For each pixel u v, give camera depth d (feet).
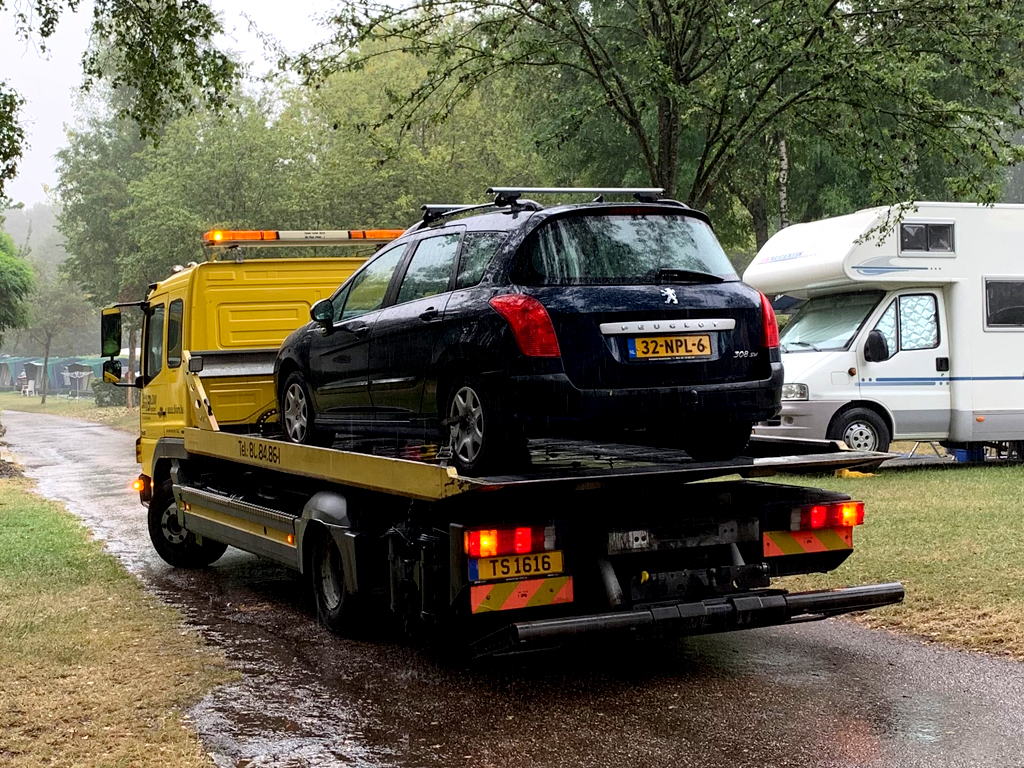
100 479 65.98
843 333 49.29
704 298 20.30
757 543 21.02
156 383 35.91
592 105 45.21
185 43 32.71
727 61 42.42
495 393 19.83
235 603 28.35
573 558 19.29
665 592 19.90
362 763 16.20
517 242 20.31
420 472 19.26
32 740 17.20
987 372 49.32
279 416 29.63
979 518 33.50
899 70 40.91
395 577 21.12
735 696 18.83
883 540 30.53
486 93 110.83
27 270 132.77
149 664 21.72
